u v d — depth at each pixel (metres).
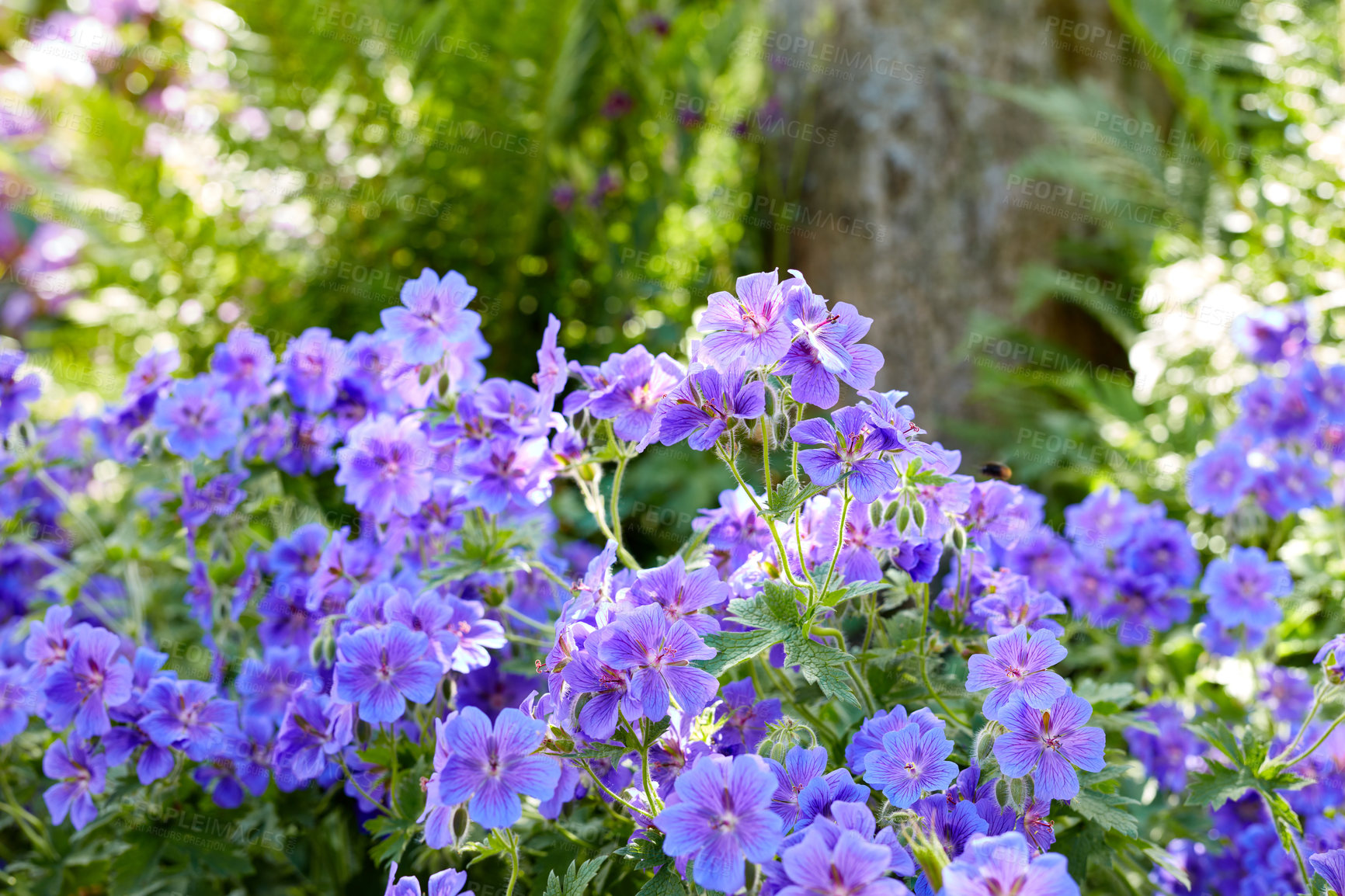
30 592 1.23
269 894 1.00
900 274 2.04
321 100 2.04
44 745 1.04
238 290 1.93
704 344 0.79
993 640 0.80
